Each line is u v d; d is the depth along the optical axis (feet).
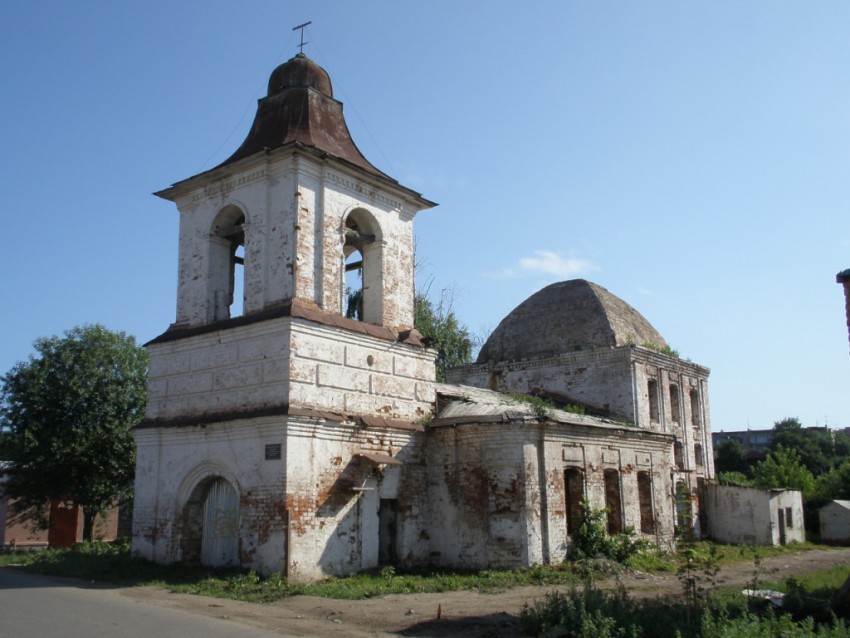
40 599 51.47
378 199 77.10
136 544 71.92
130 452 108.47
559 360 110.63
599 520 78.07
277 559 60.85
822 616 42.45
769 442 304.71
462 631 41.96
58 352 108.99
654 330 123.85
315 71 79.41
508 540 71.05
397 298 77.25
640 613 40.06
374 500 69.77
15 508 115.14
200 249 74.59
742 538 113.19
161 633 39.50
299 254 67.67
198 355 71.56
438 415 78.79
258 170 71.20
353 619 45.65
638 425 103.60
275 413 62.64
